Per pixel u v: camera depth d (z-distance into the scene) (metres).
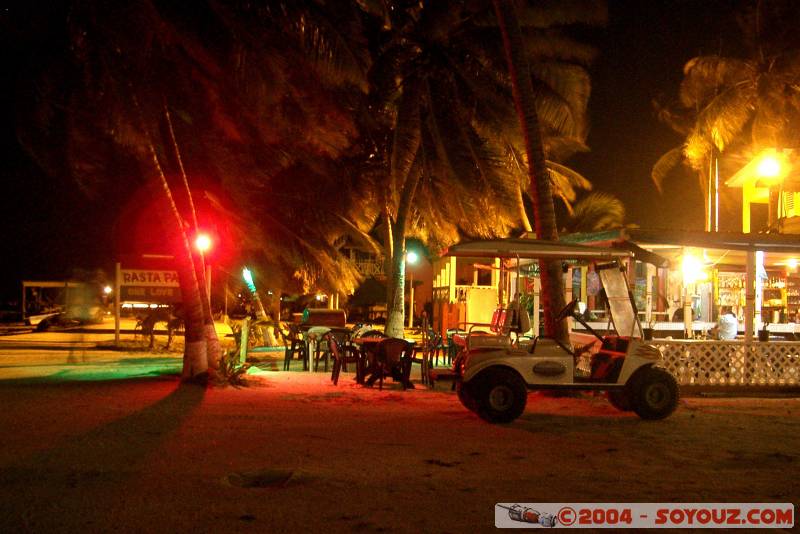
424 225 23.23
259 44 10.59
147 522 4.93
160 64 11.55
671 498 5.82
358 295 41.28
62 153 12.98
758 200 20.56
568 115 17.58
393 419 9.20
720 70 26.45
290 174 21.88
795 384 12.62
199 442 7.46
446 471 6.54
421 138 17.70
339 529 4.87
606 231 12.98
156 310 19.77
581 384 9.43
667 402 9.55
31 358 16.81
